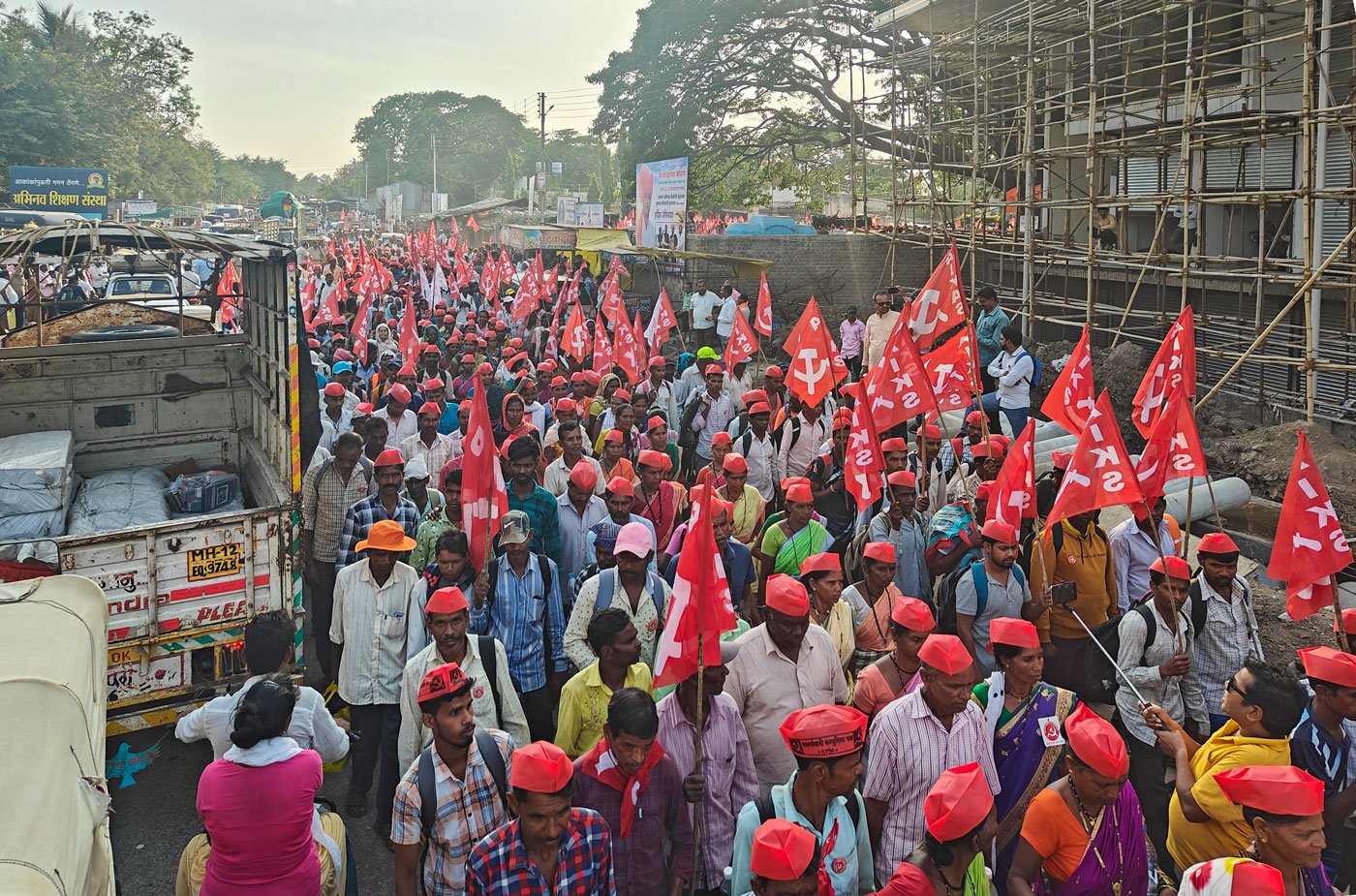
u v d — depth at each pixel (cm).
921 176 2758
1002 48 2034
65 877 326
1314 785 326
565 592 718
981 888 346
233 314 1294
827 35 2895
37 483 650
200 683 646
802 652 493
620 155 3566
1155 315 1562
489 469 582
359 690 595
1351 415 1312
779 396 1087
